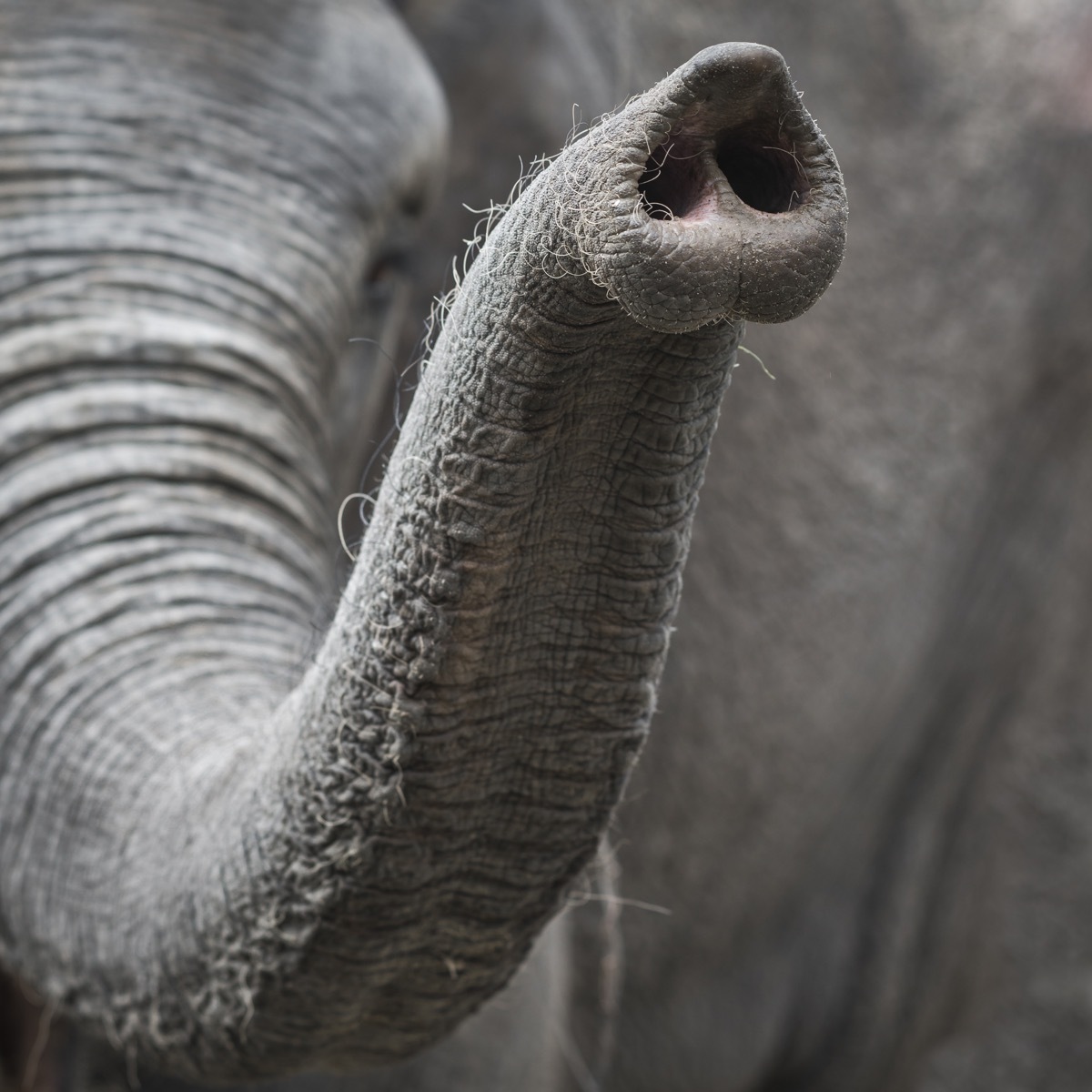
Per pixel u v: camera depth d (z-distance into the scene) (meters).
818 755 13.12
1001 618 15.22
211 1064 5.61
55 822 5.71
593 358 5.16
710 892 12.56
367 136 7.21
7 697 5.77
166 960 5.56
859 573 12.78
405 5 8.65
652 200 5.09
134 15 6.89
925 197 12.88
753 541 11.77
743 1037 13.63
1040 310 13.98
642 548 5.24
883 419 12.73
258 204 6.71
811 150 5.05
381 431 7.98
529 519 5.23
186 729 5.66
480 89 8.85
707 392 5.18
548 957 8.73
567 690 5.31
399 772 5.33
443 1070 8.06
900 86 12.73
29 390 5.93
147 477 5.88
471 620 5.26
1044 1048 20.77
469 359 5.18
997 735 16.12
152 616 5.77
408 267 7.93
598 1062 11.55
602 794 5.38
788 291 5.04
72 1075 7.07
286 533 5.93
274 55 7.08
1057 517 15.50
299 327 6.64
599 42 9.81
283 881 5.41
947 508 13.64
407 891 5.39
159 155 6.61
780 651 12.23
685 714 11.55
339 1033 5.53
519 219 5.13
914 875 15.31
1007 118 13.48
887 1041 15.30
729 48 5.03
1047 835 18.61
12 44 6.71
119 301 6.16
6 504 5.86
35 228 6.29
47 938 5.72
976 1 13.61
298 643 5.77
